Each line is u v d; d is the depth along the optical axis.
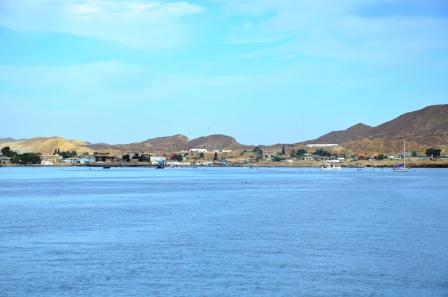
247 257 48.38
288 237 59.03
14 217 79.56
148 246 53.84
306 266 44.84
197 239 57.94
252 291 38.09
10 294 37.56
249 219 75.88
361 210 88.00
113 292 37.94
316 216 79.25
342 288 38.66
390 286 39.00
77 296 37.12
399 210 87.50
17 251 51.50
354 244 54.47
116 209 92.50
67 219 76.94
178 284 39.78
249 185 179.38
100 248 52.88
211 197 122.12
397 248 52.19
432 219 74.62
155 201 111.06
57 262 46.62
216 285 39.50
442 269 43.59
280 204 101.31
